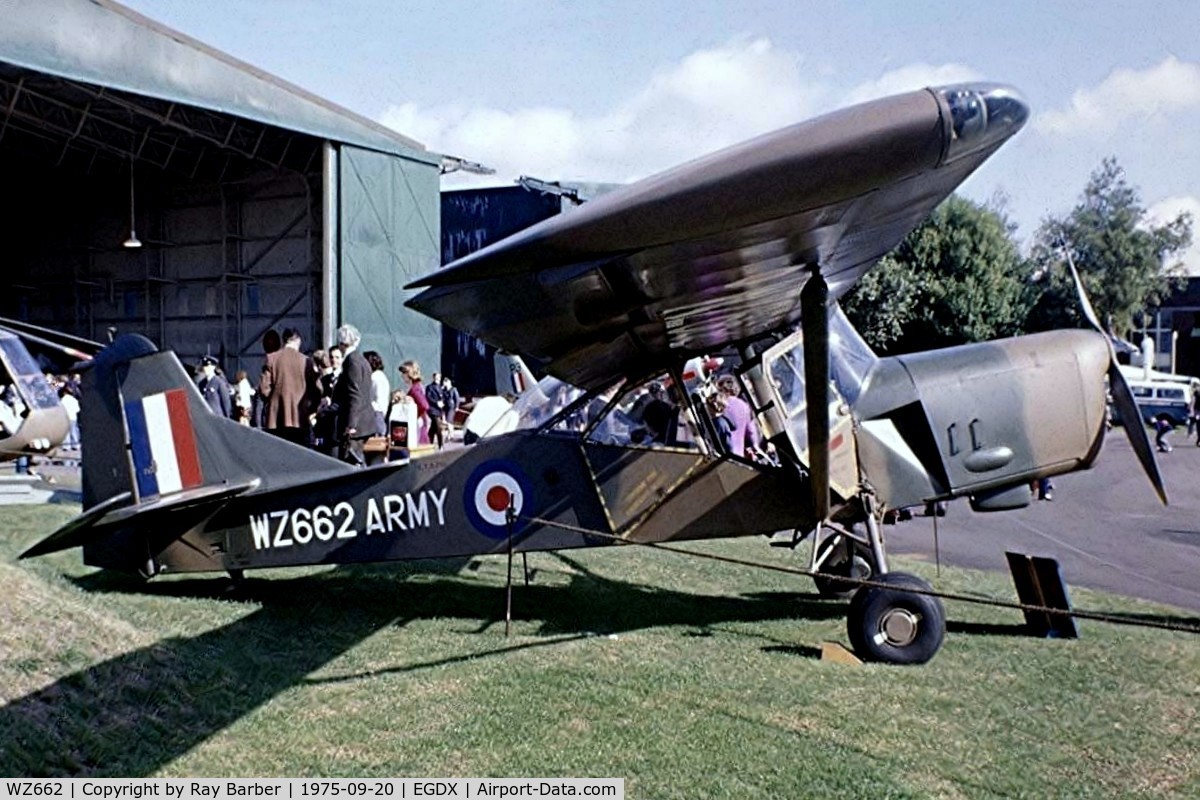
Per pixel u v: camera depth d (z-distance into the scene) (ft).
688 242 10.78
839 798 11.55
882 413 19.15
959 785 11.98
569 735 13.41
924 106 8.75
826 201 9.16
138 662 15.53
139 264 76.95
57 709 13.41
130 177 72.74
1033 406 19.30
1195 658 17.35
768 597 22.16
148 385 19.58
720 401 22.49
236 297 72.38
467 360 75.61
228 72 52.60
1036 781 12.13
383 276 63.67
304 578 23.02
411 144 66.69
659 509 18.90
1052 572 18.66
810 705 14.73
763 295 14.98
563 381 18.38
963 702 14.96
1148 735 13.69
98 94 57.52
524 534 18.99
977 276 118.32
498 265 11.41
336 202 60.39
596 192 77.56
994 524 36.11
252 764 12.27
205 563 19.74
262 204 70.90
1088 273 178.70
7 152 70.74
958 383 19.29
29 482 36.55
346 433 27.12
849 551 21.56
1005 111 9.02
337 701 14.62
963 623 19.86
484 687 15.34
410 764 12.37
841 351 19.47
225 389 40.63
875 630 16.90
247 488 19.27
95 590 20.10
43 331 34.73
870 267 16.19
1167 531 34.37
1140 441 19.67
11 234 83.25
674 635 18.67
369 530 19.33
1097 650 17.80
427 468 19.26
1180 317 185.26
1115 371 20.01
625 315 14.57
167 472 19.54
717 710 14.44
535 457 19.07
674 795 11.59
